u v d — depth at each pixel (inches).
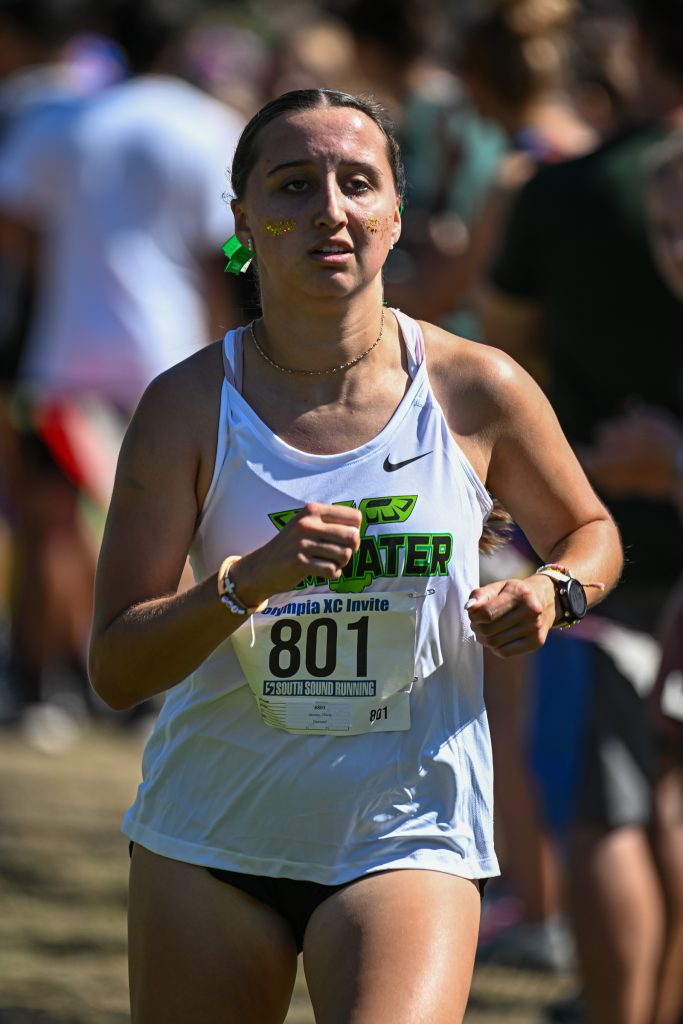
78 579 1032.8
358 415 364.5
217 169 932.0
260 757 362.9
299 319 361.7
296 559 331.9
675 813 564.7
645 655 561.3
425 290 766.5
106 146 924.0
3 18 976.9
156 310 928.3
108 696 365.4
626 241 566.6
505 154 726.5
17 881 772.0
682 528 556.4
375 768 357.1
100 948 696.4
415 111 789.9
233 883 361.7
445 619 363.9
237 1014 360.5
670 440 528.7
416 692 361.7
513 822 698.2
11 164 934.4
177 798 369.1
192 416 364.8
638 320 567.2
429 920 346.0
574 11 735.7
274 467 361.1
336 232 354.9
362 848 357.1
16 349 963.3
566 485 375.6
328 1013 339.6
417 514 358.6
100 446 949.2
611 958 546.0
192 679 371.6
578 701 560.1
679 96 580.4
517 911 706.2
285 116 360.2
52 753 1004.6
